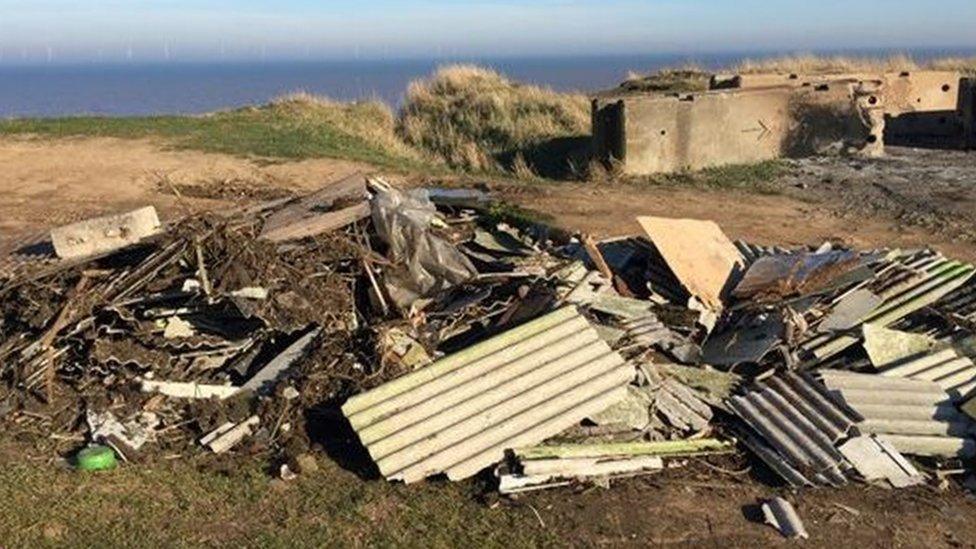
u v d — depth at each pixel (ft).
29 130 58.34
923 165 52.80
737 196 47.11
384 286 25.63
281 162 51.78
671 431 22.81
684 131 53.21
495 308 26.17
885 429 22.44
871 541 19.19
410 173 50.83
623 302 27.53
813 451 21.76
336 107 71.51
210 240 25.05
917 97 62.85
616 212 42.45
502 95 72.64
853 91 55.42
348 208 27.43
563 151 64.03
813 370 24.85
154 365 23.70
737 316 27.63
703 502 20.36
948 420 23.09
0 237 37.58
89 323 24.26
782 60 84.02
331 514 19.62
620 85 78.48
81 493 20.18
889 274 28.58
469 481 20.90
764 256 30.12
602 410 22.75
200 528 19.16
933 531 19.61
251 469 21.16
